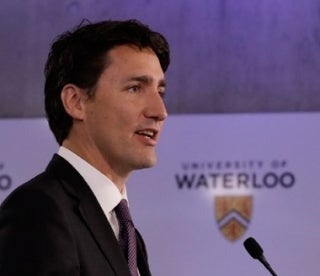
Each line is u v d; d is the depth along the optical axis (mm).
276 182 9195
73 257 3729
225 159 9359
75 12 10227
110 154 4328
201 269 9258
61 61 4492
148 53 4457
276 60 9773
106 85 4340
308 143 9188
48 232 3703
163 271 9336
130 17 10078
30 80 10336
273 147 9258
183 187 9406
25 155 9875
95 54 4398
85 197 4137
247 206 9219
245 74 9812
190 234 9328
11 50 10391
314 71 9688
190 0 9977
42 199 3857
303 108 9688
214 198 9320
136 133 4324
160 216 9406
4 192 9844
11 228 3709
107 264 3949
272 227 9133
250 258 9133
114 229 4297
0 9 10398
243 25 9859
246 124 9367
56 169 4258
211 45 9898
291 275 9023
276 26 9797
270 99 9750
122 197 4383
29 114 10227
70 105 4406
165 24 10000
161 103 4348
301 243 9047
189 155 9438
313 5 9742
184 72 9922
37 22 10336
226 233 9234
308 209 9078
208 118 9453
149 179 9477
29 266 3562
